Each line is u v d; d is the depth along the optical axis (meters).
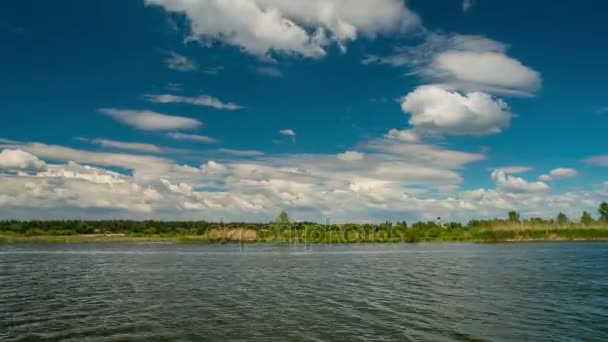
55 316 41.84
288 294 55.91
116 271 89.06
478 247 196.62
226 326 37.44
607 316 41.22
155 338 33.72
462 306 46.62
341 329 36.34
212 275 80.56
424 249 186.25
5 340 33.28
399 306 46.75
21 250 186.00
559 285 63.25
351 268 95.50
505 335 34.47
